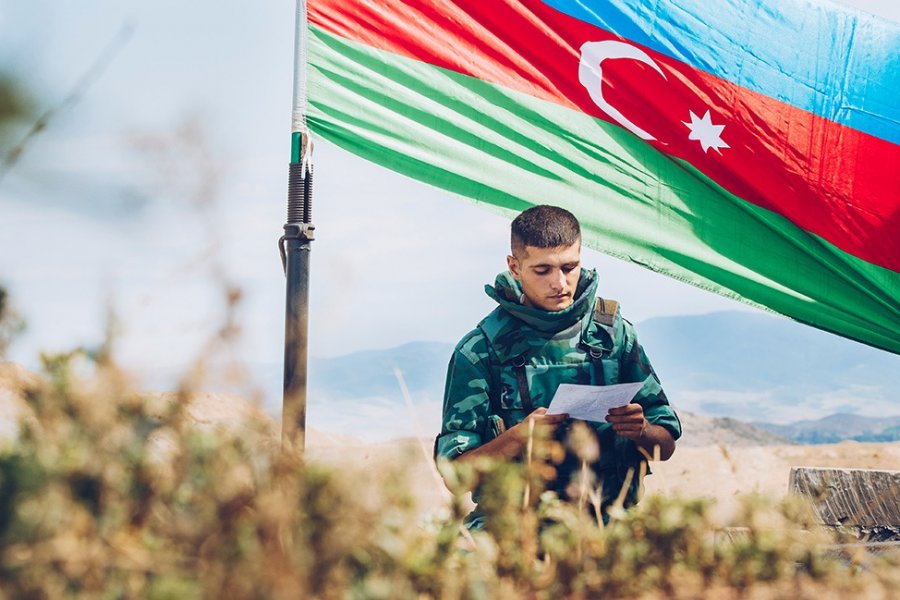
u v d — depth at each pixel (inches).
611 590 81.0
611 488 165.3
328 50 187.8
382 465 71.3
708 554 83.6
